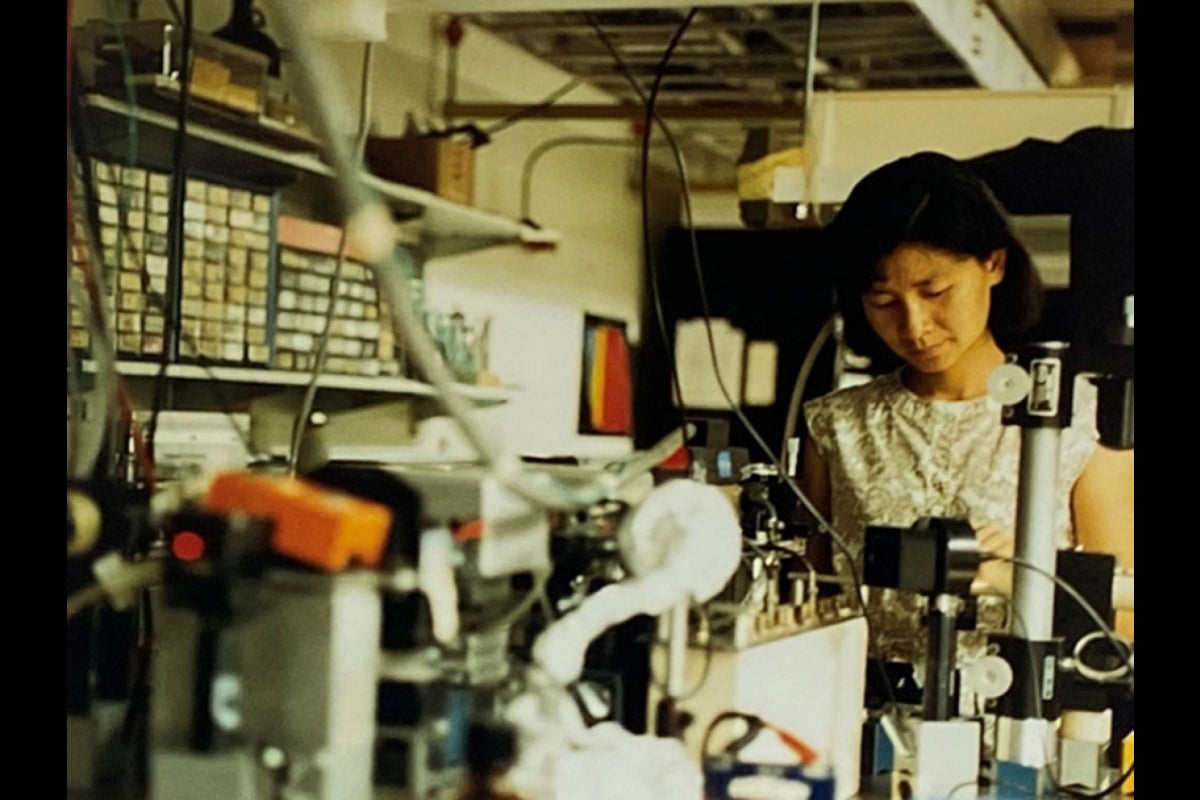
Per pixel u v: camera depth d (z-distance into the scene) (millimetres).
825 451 1793
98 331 915
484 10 1477
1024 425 1081
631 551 859
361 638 771
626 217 3000
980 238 1725
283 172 1574
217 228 1486
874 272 1789
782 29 2209
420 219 2318
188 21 1309
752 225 1886
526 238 2703
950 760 986
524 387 2760
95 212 954
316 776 754
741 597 941
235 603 771
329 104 830
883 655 1128
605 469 1024
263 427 1512
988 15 1895
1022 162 1834
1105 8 2170
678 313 2496
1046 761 1032
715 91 2668
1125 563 1263
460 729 809
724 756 841
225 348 1479
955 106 1988
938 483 1688
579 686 847
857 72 2537
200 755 771
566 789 797
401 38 2316
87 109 1051
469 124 2479
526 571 876
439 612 821
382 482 854
